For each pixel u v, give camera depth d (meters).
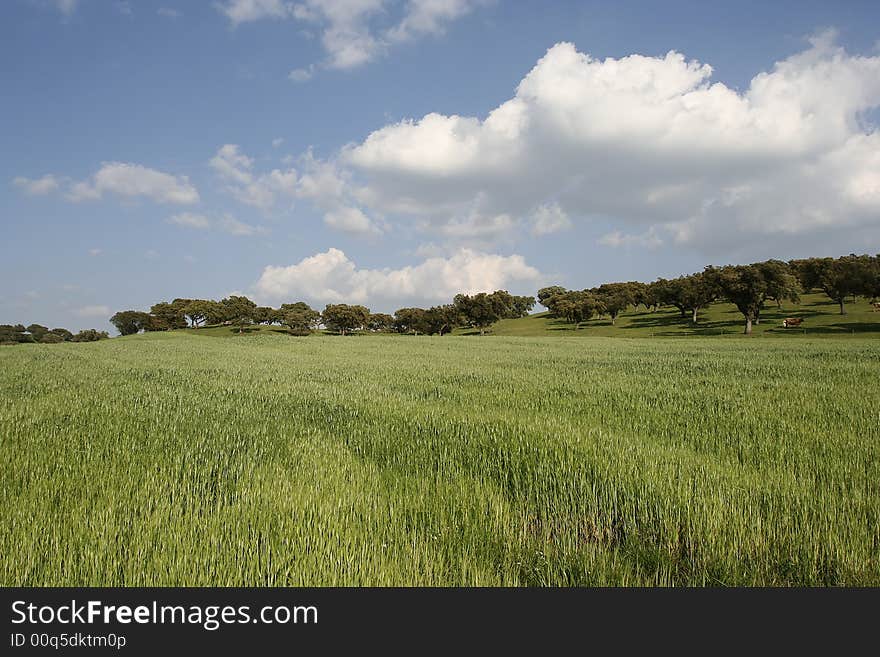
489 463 6.95
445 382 17.47
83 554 4.18
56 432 8.92
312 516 4.92
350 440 8.43
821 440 7.84
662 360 28.12
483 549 4.67
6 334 136.75
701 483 5.88
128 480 6.04
